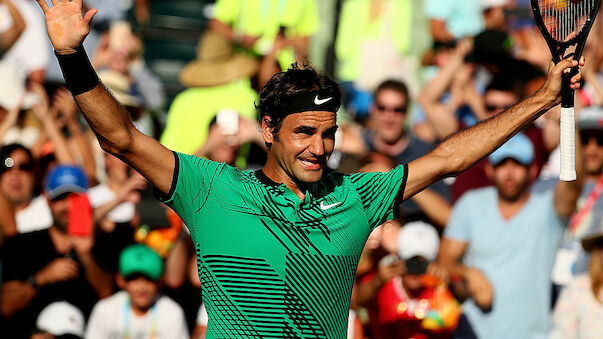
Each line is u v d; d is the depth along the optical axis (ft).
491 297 72.38
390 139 84.74
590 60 91.09
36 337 70.23
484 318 72.54
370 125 89.61
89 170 82.38
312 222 39.70
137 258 70.23
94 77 38.24
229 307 39.19
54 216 73.41
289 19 90.07
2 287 71.31
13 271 71.87
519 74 84.99
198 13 106.11
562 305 71.56
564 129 41.93
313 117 39.45
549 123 83.61
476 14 97.71
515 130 42.83
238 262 39.19
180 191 39.45
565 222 72.79
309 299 39.29
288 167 40.16
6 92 82.28
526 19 104.06
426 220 78.69
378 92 84.79
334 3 98.02
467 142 42.88
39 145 80.89
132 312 70.95
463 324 72.74
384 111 84.23
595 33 93.76
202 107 87.10
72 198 73.31
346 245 40.09
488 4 97.66
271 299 39.09
